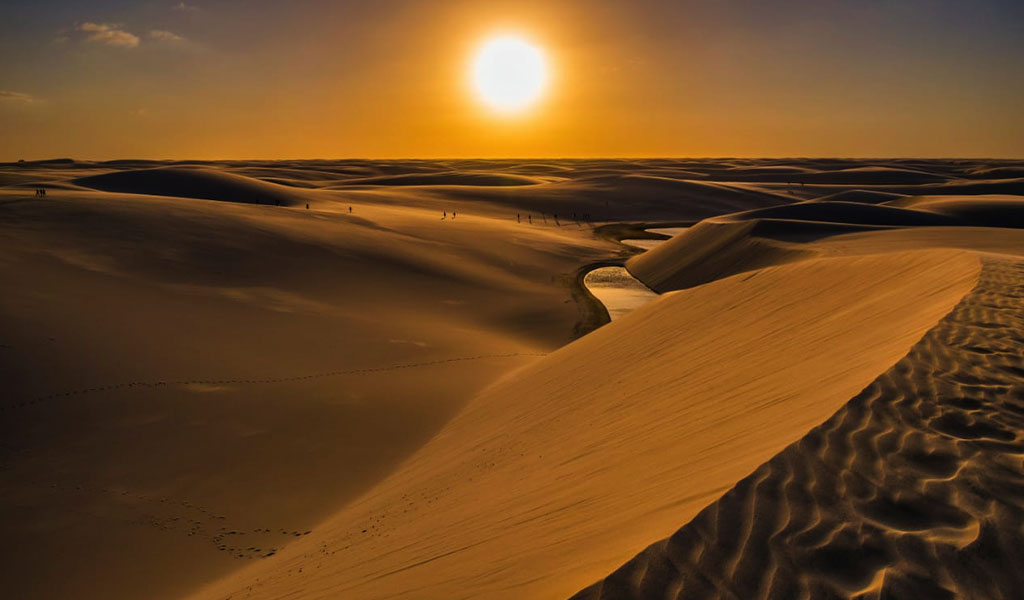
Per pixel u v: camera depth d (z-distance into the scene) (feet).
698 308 50.42
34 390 50.52
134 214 119.65
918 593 9.57
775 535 11.02
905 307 28.58
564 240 188.85
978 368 17.48
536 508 18.69
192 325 71.00
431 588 14.39
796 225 131.13
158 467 42.45
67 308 67.82
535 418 37.63
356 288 102.47
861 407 15.49
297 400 54.34
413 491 33.01
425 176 430.20
